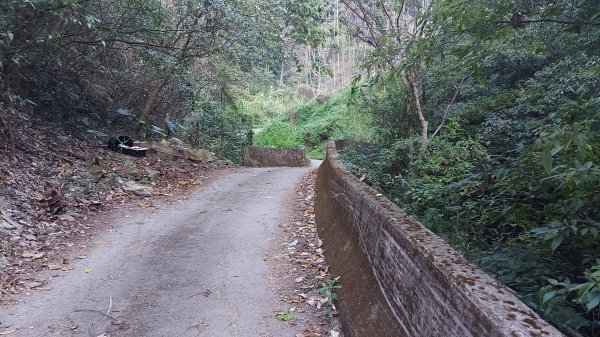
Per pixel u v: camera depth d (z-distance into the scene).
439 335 2.20
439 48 4.46
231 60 13.39
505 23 4.04
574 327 2.58
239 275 5.10
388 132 12.98
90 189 8.57
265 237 6.61
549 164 2.72
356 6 10.80
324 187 7.96
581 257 3.48
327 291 4.40
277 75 53.72
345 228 5.14
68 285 4.79
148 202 8.82
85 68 11.77
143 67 13.86
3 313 4.12
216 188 10.80
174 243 6.27
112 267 5.33
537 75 8.67
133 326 3.92
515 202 4.31
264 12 12.07
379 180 9.13
